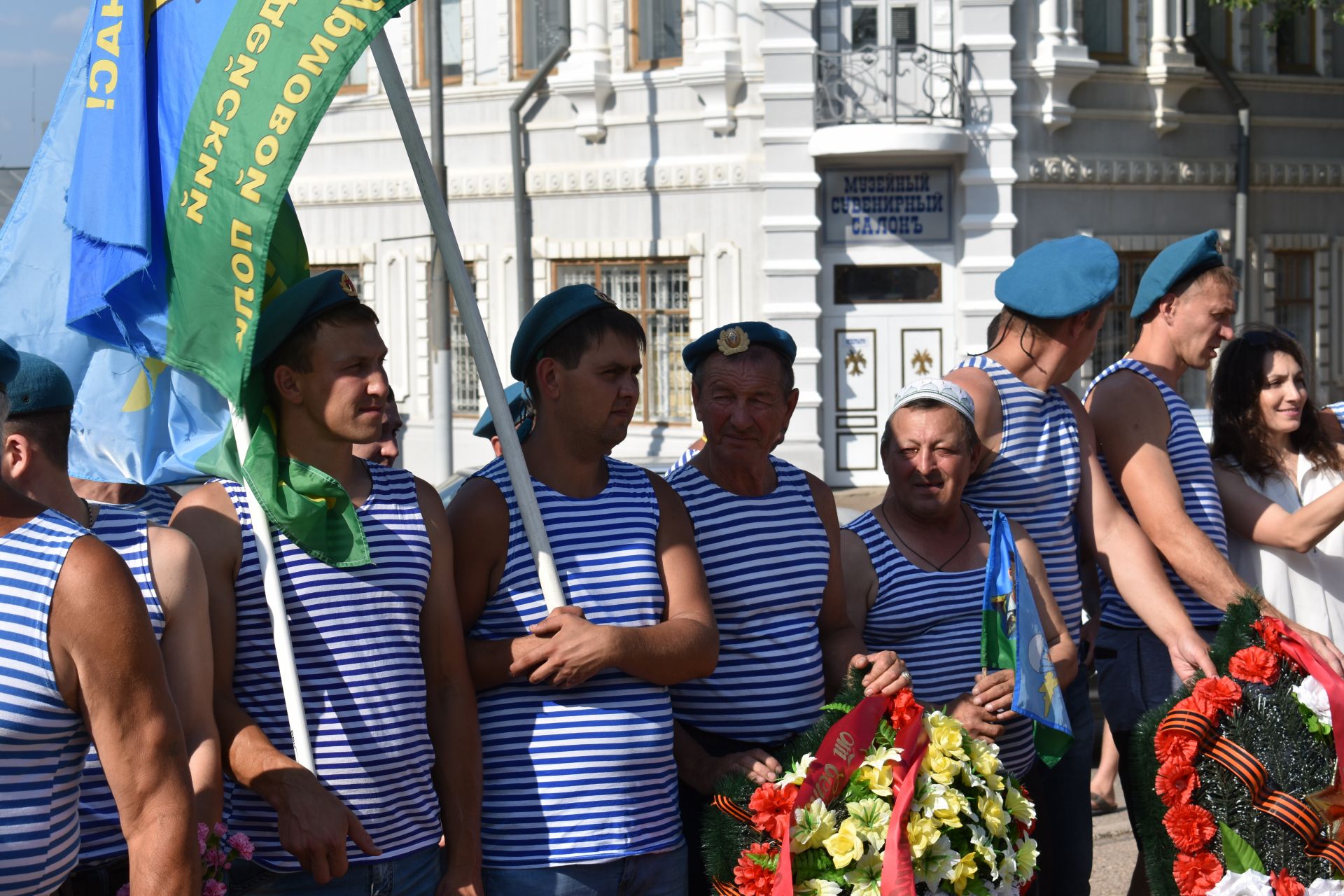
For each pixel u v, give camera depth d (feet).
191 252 10.64
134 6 10.96
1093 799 21.52
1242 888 11.67
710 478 12.33
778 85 54.39
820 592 12.33
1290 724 12.10
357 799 10.09
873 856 10.43
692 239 56.39
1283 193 61.72
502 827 10.87
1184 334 14.76
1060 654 13.09
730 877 10.87
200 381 11.42
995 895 10.91
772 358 12.07
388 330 63.87
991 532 12.57
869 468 56.54
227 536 10.15
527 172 59.72
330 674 10.11
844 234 55.93
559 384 11.18
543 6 59.11
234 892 10.11
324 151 65.05
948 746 10.91
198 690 9.52
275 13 10.60
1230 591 13.69
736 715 12.01
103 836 9.64
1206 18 59.82
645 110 57.26
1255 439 15.57
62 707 7.87
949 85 54.49
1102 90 57.11
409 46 62.28
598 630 10.56
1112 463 14.75
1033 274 13.60
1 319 11.33
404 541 10.53
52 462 9.43
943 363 56.13
